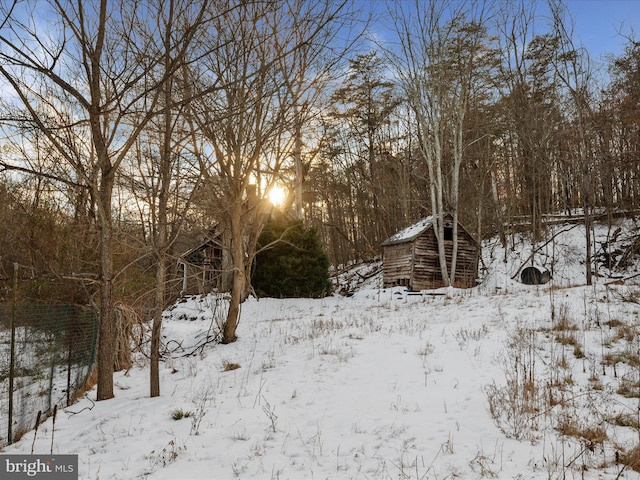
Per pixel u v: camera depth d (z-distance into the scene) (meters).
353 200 47.22
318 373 10.25
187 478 5.41
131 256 14.78
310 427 7.09
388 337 13.28
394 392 8.63
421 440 6.39
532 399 7.38
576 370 9.09
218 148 13.30
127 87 8.33
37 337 9.09
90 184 8.90
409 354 11.23
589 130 30.94
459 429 6.73
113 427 7.54
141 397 9.59
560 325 12.29
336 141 39.97
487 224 38.00
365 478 5.27
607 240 29.39
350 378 9.70
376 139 44.84
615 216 32.56
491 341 11.70
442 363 10.26
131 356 14.80
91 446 6.71
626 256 27.73
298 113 12.58
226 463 5.85
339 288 35.12
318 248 28.23
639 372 8.54
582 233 31.94
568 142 32.94
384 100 41.19
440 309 18.25
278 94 11.73
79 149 11.96
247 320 21.28
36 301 15.13
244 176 13.62
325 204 52.34
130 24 9.20
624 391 7.90
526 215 36.19
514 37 35.81
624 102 29.94
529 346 10.30
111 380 9.78
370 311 20.33
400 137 41.72
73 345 10.07
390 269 30.36
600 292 17.00
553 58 31.80
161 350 16.06
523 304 16.45
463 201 38.06
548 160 34.75
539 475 5.18
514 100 35.91
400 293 26.05
